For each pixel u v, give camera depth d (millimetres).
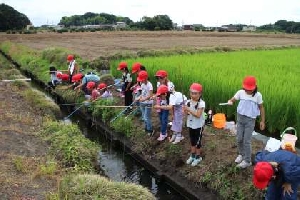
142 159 9383
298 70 16688
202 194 7438
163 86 9031
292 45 42656
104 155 10359
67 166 8109
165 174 8422
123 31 72375
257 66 17562
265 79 12938
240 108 7215
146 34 62594
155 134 10008
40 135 9773
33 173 7250
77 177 7004
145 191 6762
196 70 14852
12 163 7727
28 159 7977
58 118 13422
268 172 4824
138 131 10516
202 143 8844
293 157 5203
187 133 9539
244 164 7328
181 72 14383
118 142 10656
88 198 6277
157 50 30188
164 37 56938
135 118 11445
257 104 7211
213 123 9836
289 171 5055
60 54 23547
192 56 22781
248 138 7223
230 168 7449
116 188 6680
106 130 11477
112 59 24703
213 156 8172
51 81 17703
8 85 16891
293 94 10438
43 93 16438
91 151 9016
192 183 7844
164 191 8328
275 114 10406
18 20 89938
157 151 9352
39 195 6430
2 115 11234
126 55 26000
